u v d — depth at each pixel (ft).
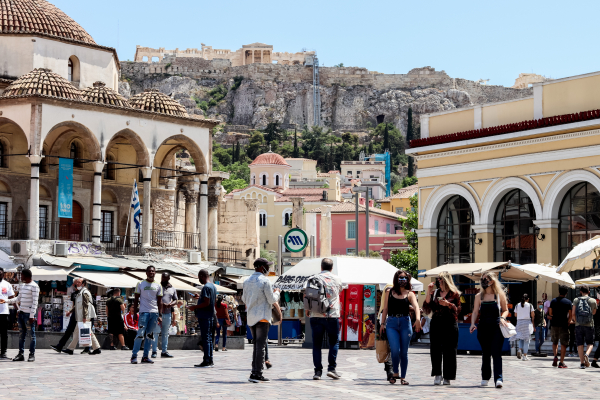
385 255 302.66
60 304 136.56
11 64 158.20
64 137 159.12
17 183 154.92
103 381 54.85
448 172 135.13
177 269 154.10
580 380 64.13
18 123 142.61
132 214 158.40
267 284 57.52
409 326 58.65
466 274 108.99
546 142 121.49
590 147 115.75
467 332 101.45
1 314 73.97
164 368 66.44
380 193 627.87
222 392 49.67
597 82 116.98
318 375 59.31
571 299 117.70
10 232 153.28
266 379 57.21
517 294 123.44
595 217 116.57
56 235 156.25
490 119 131.13
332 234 354.54
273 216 381.60
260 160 440.45
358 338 112.88
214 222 188.03
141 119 156.76
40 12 165.68
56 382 53.67
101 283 126.93
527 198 125.59
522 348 95.91
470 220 133.39
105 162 151.84
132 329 101.04
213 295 69.77
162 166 178.40
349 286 113.91
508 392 53.88
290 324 132.16
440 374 58.70
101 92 154.81
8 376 57.47
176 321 134.41
